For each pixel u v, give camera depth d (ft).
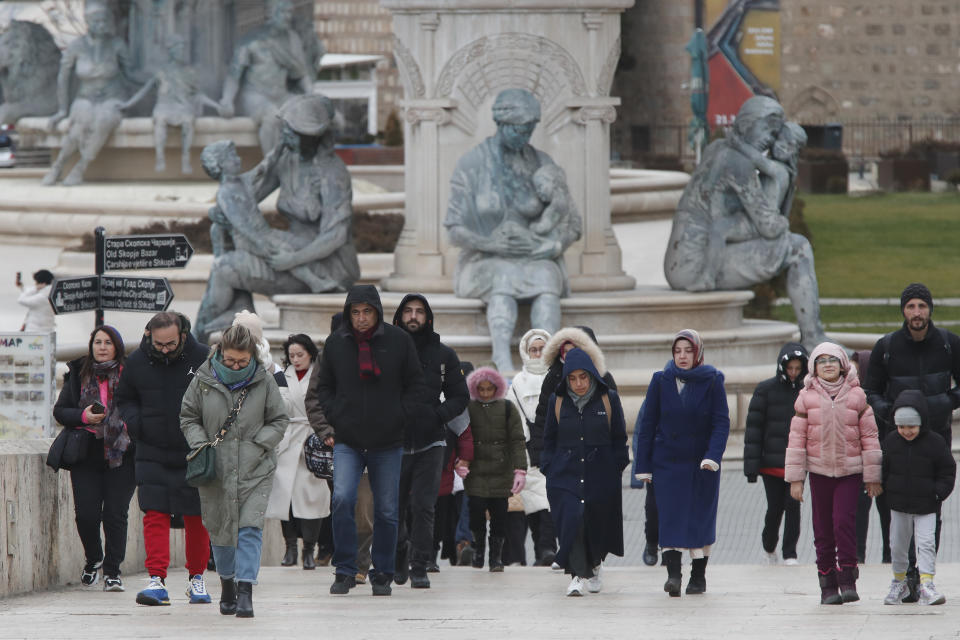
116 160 324.60
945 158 525.75
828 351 90.63
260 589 98.07
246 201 178.19
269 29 326.85
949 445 94.27
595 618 79.92
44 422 112.16
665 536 93.76
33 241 287.28
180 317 88.28
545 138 175.94
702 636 70.95
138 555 112.68
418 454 96.32
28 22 339.16
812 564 118.32
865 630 73.87
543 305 162.61
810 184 490.90
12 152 475.31
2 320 230.48
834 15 636.07
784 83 643.04
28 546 96.99
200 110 322.34
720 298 172.24
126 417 88.48
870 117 637.71
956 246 382.22
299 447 110.01
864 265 360.07
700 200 176.14
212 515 83.30
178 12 327.47
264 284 178.91
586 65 176.14
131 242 115.44
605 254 178.09
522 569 112.68
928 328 94.07
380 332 89.92
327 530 116.98
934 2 629.10
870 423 89.86
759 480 156.46
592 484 93.76
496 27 174.19
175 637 71.41
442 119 174.91
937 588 93.04
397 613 82.53
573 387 93.56
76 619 80.89
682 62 610.24
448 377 95.71
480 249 164.96
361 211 283.79
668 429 94.12
